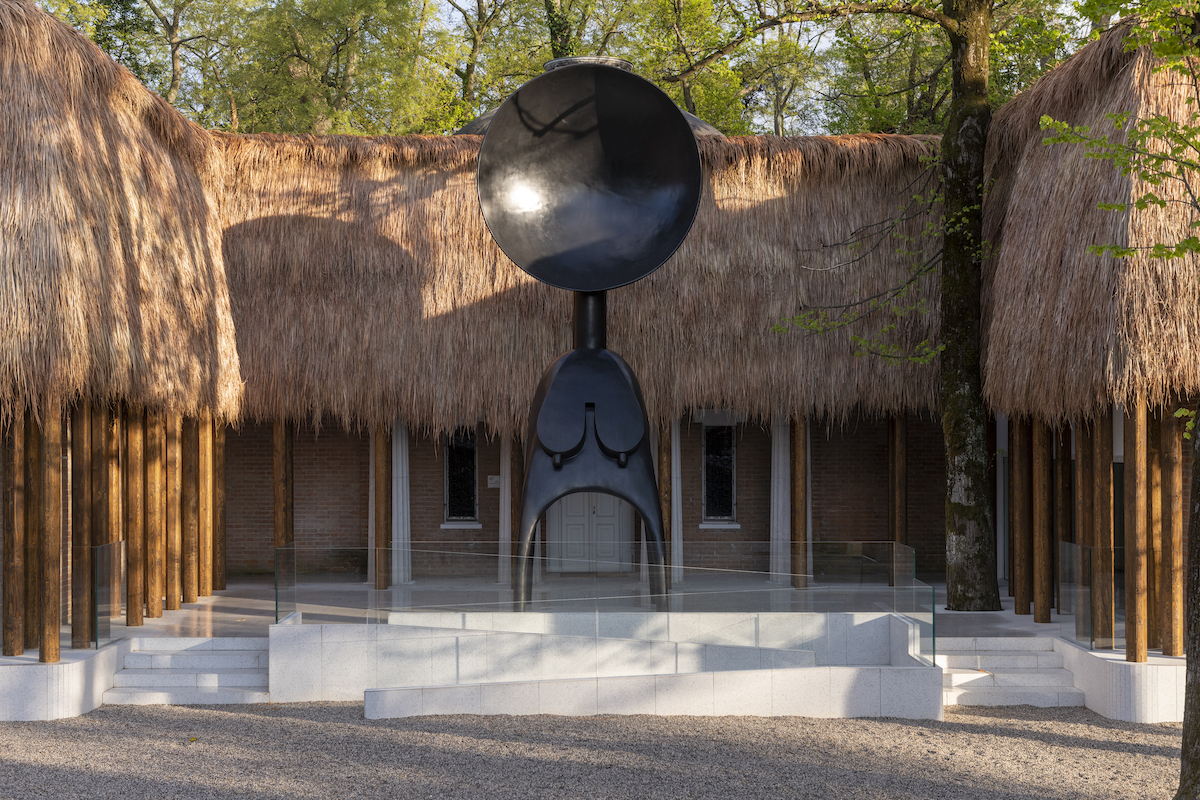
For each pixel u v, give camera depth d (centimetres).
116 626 1159
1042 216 1148
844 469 1794
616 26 3209
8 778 807
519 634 1122
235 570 1792
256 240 1513
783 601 1140
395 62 2948
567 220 1242
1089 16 814
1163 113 1019
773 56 3053
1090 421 1151
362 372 1486
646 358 1505
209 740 924
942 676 1025
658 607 1134
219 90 3039
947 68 2639
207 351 1348
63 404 1072
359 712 1041
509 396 1491
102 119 1170
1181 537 1052
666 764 848
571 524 1786
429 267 1512
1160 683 992
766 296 1514
